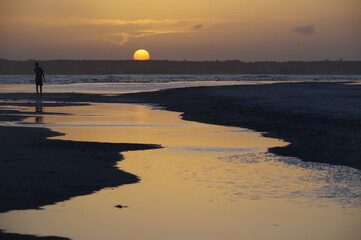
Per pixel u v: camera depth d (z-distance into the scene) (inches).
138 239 492.7
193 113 1881.2
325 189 692.1
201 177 763.4
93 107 2172.7
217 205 609.9
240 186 708.0
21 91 3567.9
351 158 913.5
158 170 813.2
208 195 655.1
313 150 1012.5
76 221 539.5
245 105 2034.9
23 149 981.2
